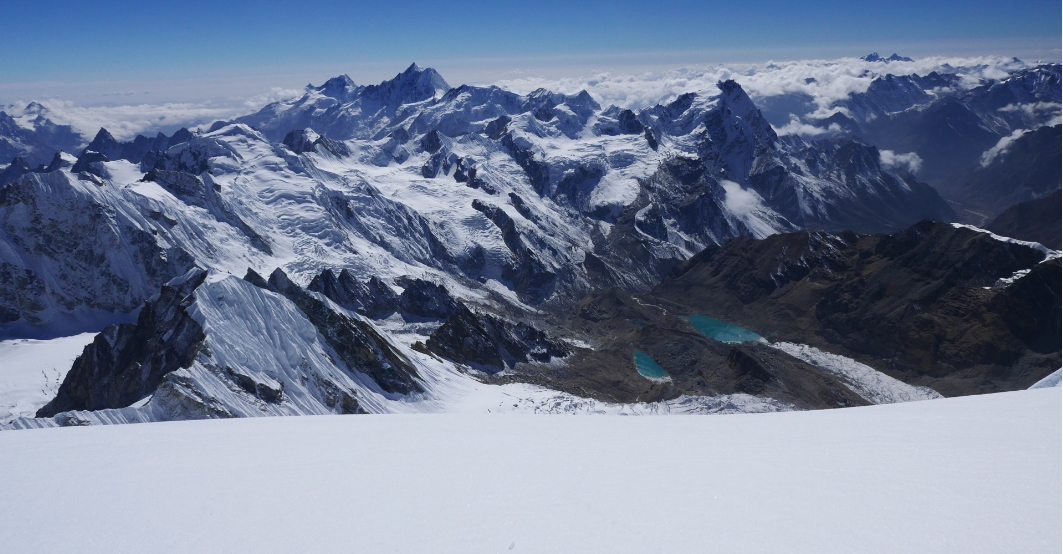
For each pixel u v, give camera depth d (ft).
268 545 44.01
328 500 52.19
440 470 59.62
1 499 56.18
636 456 62.49
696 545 40.34
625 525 43.75
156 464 65.92
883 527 40.50
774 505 45.85
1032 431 59.57
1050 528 38.40
